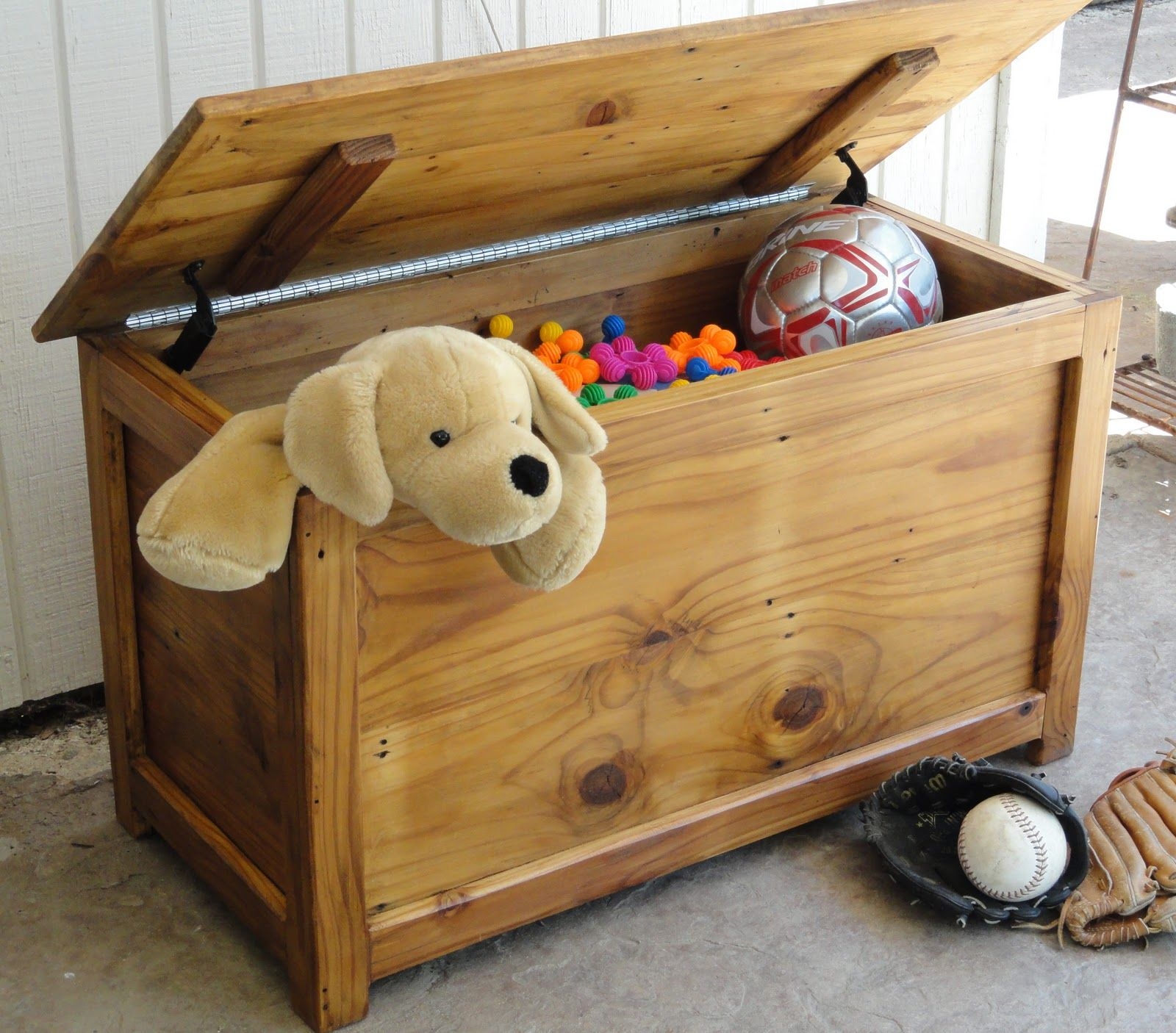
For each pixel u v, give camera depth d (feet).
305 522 4.53
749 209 7.34
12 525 6.84
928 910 5.95
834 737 6.24
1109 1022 5.41
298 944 5.26
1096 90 17.04
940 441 5.96
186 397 5.07
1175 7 20.17
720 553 5.57
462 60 4.60
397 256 6.27
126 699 6.11
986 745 6.64
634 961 5.68
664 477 5.31
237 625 5.16
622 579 5.38
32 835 6.42
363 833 5.15
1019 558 6.45
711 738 5.89
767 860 6.23
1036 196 9.55
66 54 6.25
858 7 5.30
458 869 5.46
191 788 5.95
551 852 5.66
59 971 5.65
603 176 6.14
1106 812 6.06
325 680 4.79
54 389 6.72
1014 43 6.32
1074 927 5.75
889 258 6.64
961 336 5.81
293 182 4.94
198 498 4.32
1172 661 7.54
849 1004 5.47
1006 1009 5.46
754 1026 5.37
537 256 6.81
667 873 5.95
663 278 7.23
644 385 6.72
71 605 7.11
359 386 4.30
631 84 5.16
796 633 5.94
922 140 8.94
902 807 6.13
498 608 5.14
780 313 6.74
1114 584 8.22
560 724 5.47
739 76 5.47
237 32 6.59
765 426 5.46
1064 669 6.71
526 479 4.30
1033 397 6.15
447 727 5.21
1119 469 9.46
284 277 5.68
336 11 6.78
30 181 6.38
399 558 4.85
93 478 5.79
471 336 4.57
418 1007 5.45
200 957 5.73
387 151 4.78
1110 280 12.22
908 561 6.11
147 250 5.05
